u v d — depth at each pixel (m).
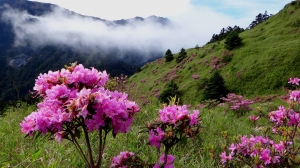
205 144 4.61
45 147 3.62
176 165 3.72
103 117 1.93
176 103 2.52
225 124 6.68
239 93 40.19
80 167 3.33
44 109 2.04
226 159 3.69
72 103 1.84
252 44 51.22
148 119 6.14
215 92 40.41
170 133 2.23
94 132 4.38
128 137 4.42
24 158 3.24
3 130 4.84
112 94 2.24
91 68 2.31
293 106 4.12
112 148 3.89
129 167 2.48
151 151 3.99
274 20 62.66
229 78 43.72
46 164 3.09
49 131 1.95
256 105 14.93
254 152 3.48
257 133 6.52
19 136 4.26
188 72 56.78
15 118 6.33
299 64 37.59
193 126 2.29
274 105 13.69
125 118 2.00
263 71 40.38
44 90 2.18
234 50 51.94
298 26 52.72
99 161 2.18
